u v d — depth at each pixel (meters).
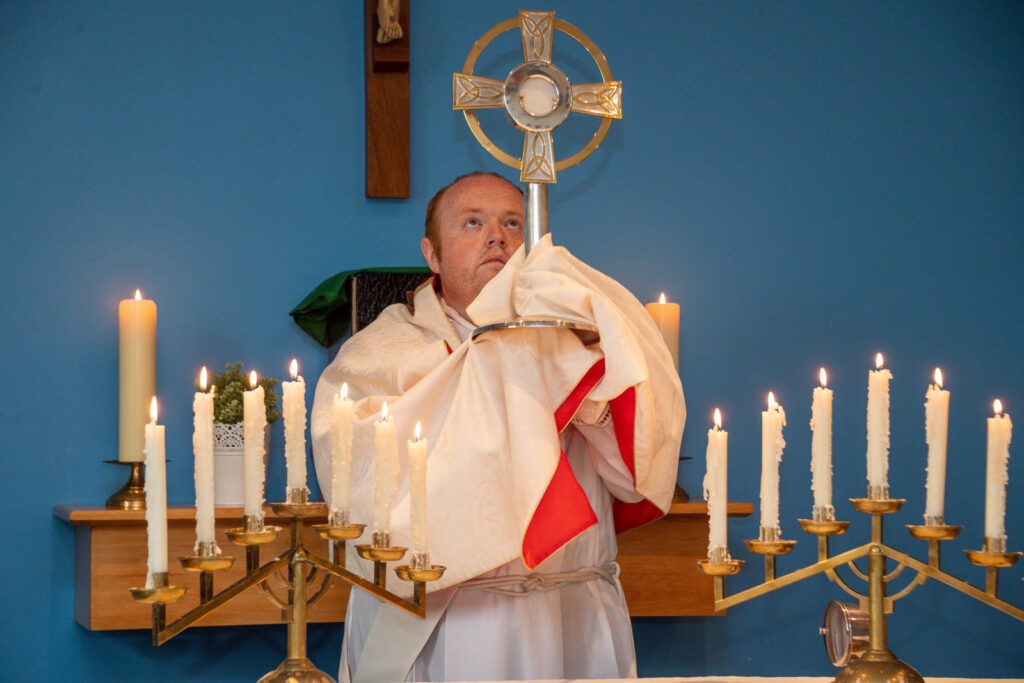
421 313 2.25
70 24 2.53
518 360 1.80
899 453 2.83
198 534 1.17
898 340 2.86
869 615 1.35
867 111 2.91
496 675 1.86
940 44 2.96
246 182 2.59
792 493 2.77
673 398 1.92
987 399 2.88
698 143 2.82
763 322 2.80
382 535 1.25
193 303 2.54
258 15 2.63
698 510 2.40
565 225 2.73
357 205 2.64
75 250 2.49
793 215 2.85
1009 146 2.96
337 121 2.65
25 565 2.40
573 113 2.75
